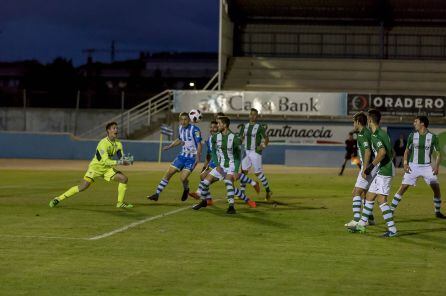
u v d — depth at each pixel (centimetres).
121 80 8969
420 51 5525
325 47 5556
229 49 5475
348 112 4788
